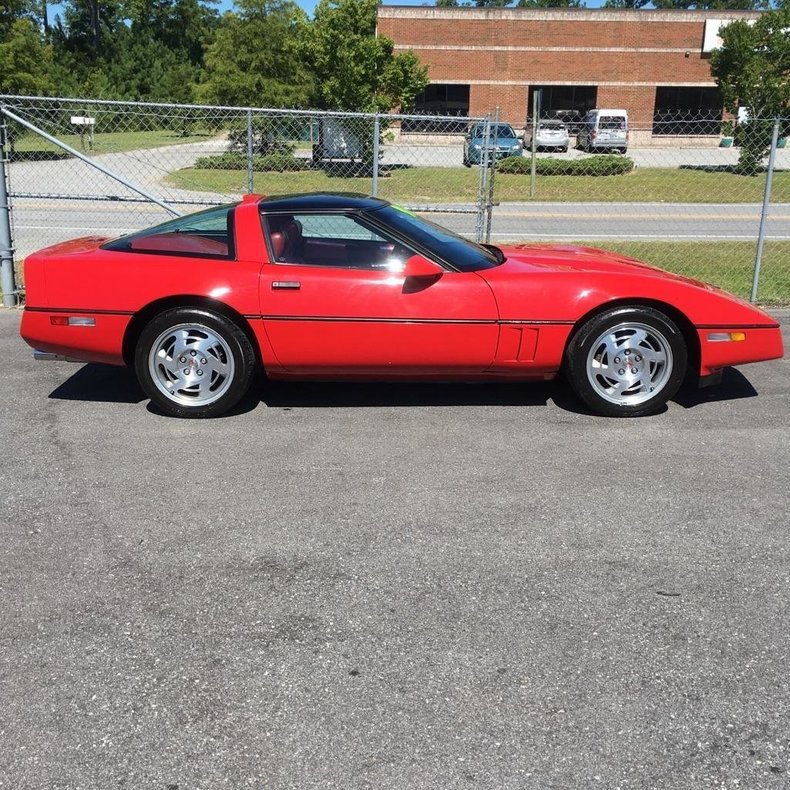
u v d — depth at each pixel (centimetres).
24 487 424
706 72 3912
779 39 2403
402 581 338
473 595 328
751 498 414
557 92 4022
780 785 232
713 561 354
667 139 4016
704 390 592
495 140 1079
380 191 1995
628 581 338
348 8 2406
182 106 812
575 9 3853
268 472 445
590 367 521
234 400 526
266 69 2631
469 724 256
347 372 526
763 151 2466
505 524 387
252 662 286
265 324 507
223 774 237
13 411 541
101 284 514
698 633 303
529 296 507
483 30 3897
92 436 498
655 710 262
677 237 1414
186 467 452
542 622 310
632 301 514
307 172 1914
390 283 507
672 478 438
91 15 8200
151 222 1479
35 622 309
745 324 525
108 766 240
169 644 296
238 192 1720
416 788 231
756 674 280
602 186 2275
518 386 600
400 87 2533
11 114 780
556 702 266
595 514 397
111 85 6359
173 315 512
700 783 233
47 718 259
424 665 285
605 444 487
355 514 397
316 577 341
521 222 1609
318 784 233
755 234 1470
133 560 354
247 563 352
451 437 498
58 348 528
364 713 261
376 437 498
